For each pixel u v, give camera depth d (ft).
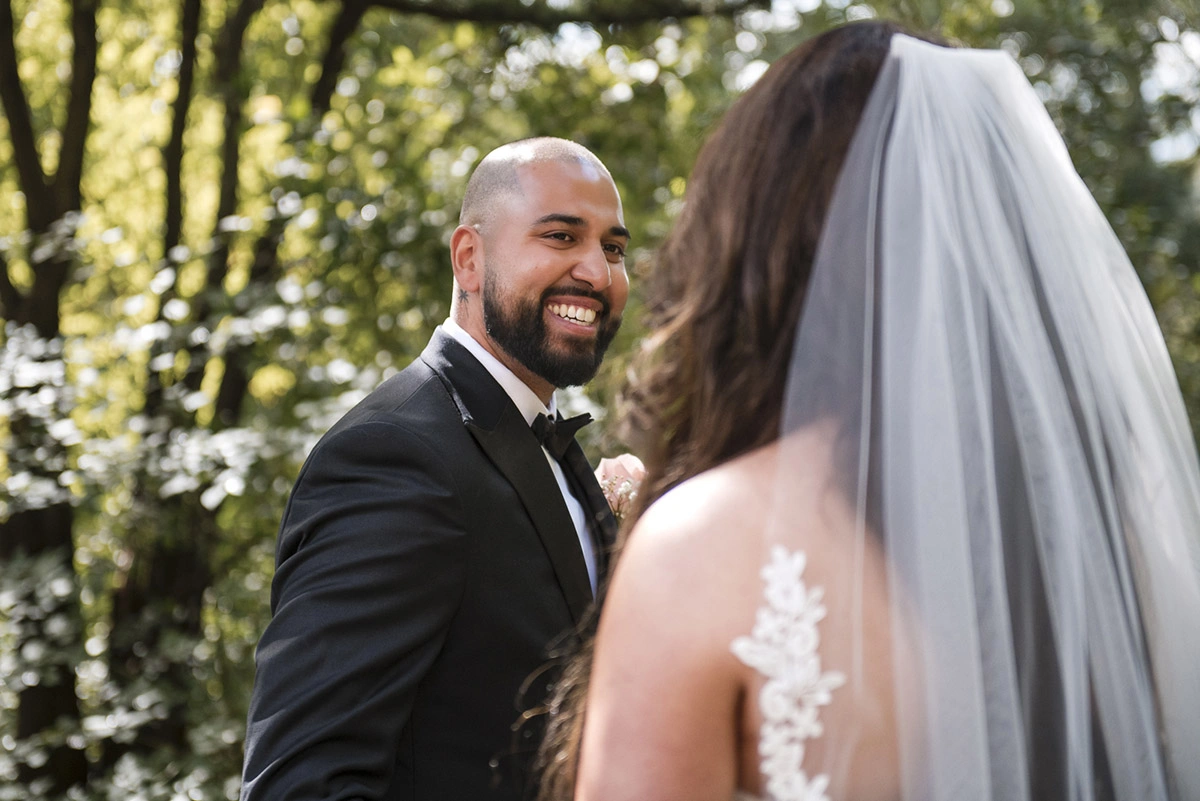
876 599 3.10
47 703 16.02
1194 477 3.84
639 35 20.26
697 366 3.50
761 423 3.40
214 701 15.83
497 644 5.73
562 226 6.32
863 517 3.14
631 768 3.05
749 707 3.06
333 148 17.10
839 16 20.16
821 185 3.42
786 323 3.38
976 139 3.57
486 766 5.63
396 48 20.12
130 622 16.30
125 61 21.67
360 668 5.10
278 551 5.77
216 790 14.33
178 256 15.23
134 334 14.35
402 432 5.74
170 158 19.16
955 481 3.15
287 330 15.48
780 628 3.02
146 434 15.03
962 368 3.26
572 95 19.67
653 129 19.77
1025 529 3.23
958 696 3.03
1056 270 3.58
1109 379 3.61
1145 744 3.25
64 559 16.08
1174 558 3.62
